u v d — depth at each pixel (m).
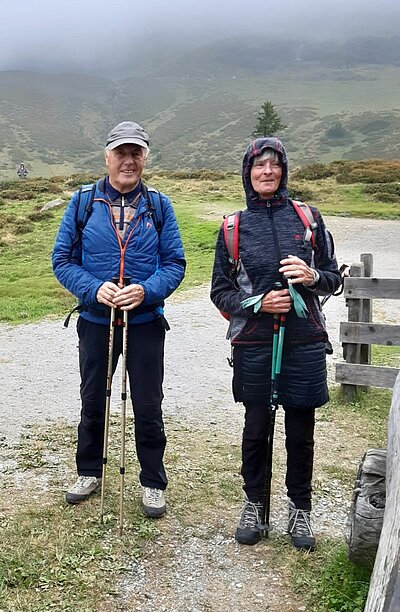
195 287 13.92
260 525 3.75
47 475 4.72
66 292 14.08
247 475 3.77
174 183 37.75
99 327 3.89
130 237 3.81
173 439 5.51
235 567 3.56
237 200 31.44
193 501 4.29
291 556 3.64
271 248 3.49
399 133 190.12
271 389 3.55
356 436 5.67
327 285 3.49
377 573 2.28
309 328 3.53
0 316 11.52
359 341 6.36
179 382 7.43
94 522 3.96
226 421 6.08
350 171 36.00
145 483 4.10
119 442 5.37
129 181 3.80
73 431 5.76
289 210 3.58
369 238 20.64
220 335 9.79
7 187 38.53
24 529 3.88
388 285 6.24
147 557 3.63
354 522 3.26
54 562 3.55
